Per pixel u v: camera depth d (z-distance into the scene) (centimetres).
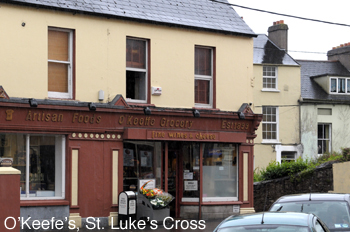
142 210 1552
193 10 1766
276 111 3234
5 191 1148
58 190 1452
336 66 3641
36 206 1396
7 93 1362
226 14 1842
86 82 1494
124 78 1562
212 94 1753
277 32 3509
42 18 1425
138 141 1594
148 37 1612
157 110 1584
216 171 1755
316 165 2138
